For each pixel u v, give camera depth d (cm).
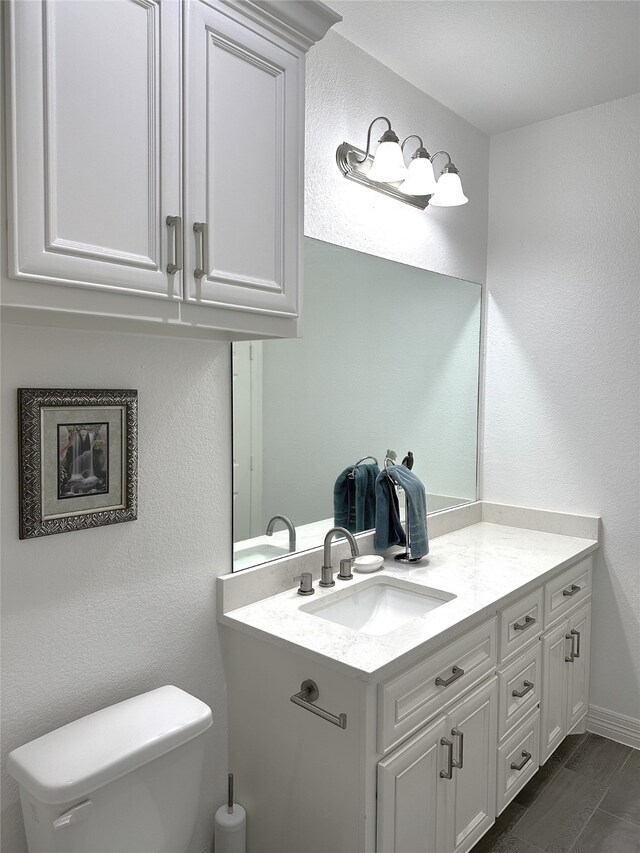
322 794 152
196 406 165
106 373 144
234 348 175
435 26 197
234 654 174
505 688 195
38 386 132
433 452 260
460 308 270
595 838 196
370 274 221
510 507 281
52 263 101
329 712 148
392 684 145
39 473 131
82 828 121
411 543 216
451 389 268
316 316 200
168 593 160
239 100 131
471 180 272
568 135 259
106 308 111
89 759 123
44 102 99
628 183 244
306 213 194
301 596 184
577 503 263
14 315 118
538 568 214
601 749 247
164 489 158
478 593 187
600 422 255
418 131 238
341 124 204
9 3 95
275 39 138
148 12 114
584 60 217
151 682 158
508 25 196
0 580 128
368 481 226
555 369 267
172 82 118
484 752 185
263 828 170
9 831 133
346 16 192
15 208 97
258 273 137
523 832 199
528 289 273
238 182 132
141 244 114
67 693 141
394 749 149
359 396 219
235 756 177
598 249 253
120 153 110
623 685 254
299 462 198
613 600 255
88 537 143
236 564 178
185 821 141
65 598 139
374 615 202
